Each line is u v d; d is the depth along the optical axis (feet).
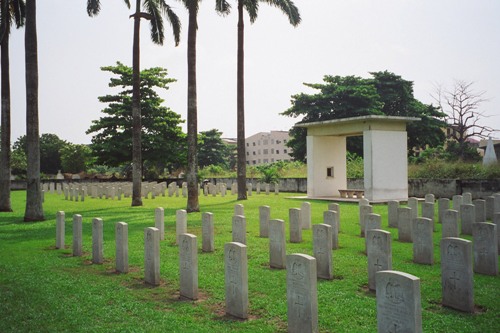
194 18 76.02
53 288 31.22
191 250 28.53
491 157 109.91
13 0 84.33
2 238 52.54
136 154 90.94
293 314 22.62
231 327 23.58
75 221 42.80
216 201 98.78
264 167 170.81
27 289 31.01
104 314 25.79
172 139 156.04
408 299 18.52
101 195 116.06
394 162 89.20
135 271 36.37
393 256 39.17
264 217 50.26
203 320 24.75
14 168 215.51
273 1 93.40
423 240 36.19
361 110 147.95
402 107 164.25
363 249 42.50
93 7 82.64
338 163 104.78
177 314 25.79
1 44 85.61
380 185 87.45
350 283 31.27
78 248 42.45
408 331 18.53
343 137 105.60
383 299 19.49
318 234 33.35
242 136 99.91
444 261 26.18
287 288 22.93
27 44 66.39
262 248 43.57
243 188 100.37
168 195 122.52
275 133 351.67
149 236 32.68
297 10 94.43
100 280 33.65
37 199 68.18
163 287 31.60
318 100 153.99
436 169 104.17
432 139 157.69
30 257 41.88
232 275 25.46
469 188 91.61
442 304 26.32
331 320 23.85
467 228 49.62
